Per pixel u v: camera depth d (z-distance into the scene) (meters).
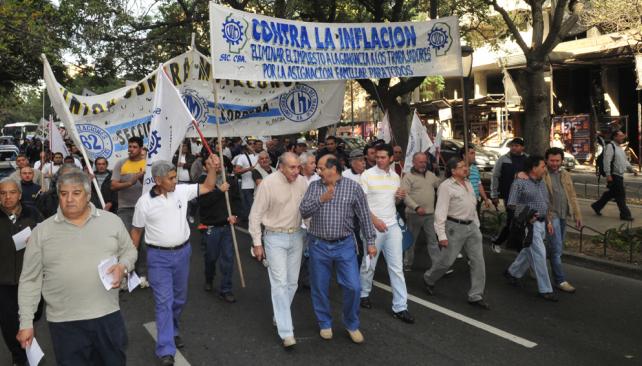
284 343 4.80
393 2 15.42
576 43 22.72
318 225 4.90
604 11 16.23
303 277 6.71
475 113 28.00
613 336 5.04
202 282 7.04
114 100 7.36
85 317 3.17
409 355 4.64
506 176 8.15
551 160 6.52
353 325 4.95
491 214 10.49
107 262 3.20
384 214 5.64
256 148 11.58
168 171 4.51
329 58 7.73
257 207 4.95
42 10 12.34
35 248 3.13
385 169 5.76
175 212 4.61
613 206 12.39
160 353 4.44
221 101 8.12
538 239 6.12
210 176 4.86
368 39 7.96
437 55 8.30
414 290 6.55
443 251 6.04
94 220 3.25
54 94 6.19
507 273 6.75
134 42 15.08
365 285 5.89
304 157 6.22
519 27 18.08
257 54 7.06
